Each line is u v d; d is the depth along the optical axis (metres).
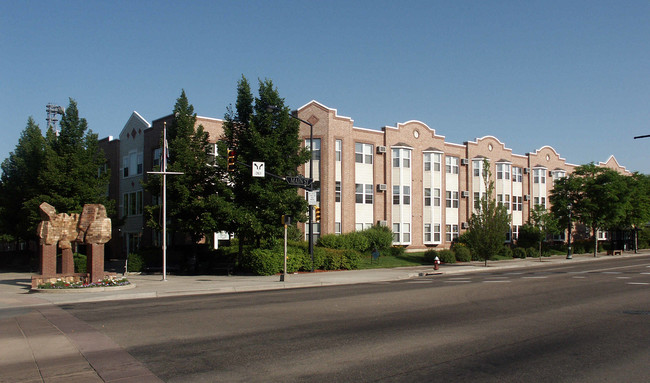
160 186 28.66
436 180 45.06
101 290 18.77
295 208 27.00
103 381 6.66
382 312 12.69
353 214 39.50
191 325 10.90
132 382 6.59
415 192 43.53
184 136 29.48
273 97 27.28
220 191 27.78
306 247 31.72
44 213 20.92
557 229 47.12
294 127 27.56
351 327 10.53
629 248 59.59
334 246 35.38
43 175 30.45
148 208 29.20
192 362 7.62
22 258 37.53
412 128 44.00
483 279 23.38
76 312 13.34
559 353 8.11
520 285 19.64
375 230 38.34
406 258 38.34
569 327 10.39
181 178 27.97
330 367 7.29
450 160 46.78
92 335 9.82
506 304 14.02
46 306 15.03
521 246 50.12
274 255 26.39
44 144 33.59
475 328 10.33
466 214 47.56
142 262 29.48
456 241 45.28
